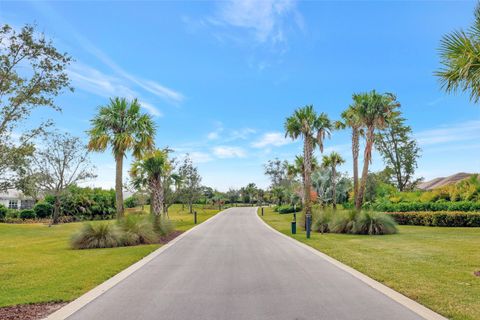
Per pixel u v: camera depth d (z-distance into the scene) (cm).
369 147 2523
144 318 576
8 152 1014
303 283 812
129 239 1605
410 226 2522
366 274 908
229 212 5497
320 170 4781
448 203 2645
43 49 934
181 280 855
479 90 882
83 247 1537
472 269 950
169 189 3662
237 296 703
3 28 908
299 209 5141
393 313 592
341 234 2039
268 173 8356
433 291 721
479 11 891
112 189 4847
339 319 564
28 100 939
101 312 608
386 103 2506
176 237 1944
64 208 4125
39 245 1716
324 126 2745
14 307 643
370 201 3912
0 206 3900
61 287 786
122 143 1934
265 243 1625
